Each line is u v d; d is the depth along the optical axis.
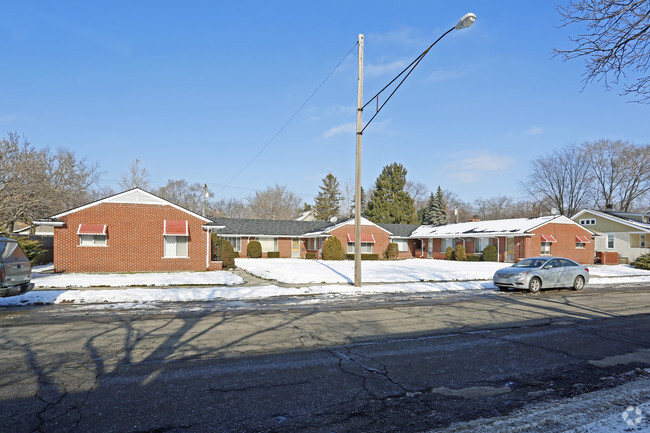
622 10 5.52
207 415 4.43
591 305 12.73
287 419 4.36
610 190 53.84
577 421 4.32
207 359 6.50
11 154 29.08
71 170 39.28
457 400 4.91
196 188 72.12
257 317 10.18
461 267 29.05
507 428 4.15
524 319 10.11
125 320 9.69
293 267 27.19
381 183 63.53
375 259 40.41
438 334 8.36
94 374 5.75
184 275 21.00
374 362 6.38
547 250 35.72
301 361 6.42
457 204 94.81
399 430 4.12
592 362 6.52
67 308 11.48
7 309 11.30
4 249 10.54
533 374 5.90
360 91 16.53
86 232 21.81
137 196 23.09
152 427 4.14
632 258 38.25
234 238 40.69
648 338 8.18
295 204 87.06
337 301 13.27
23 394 4.99
